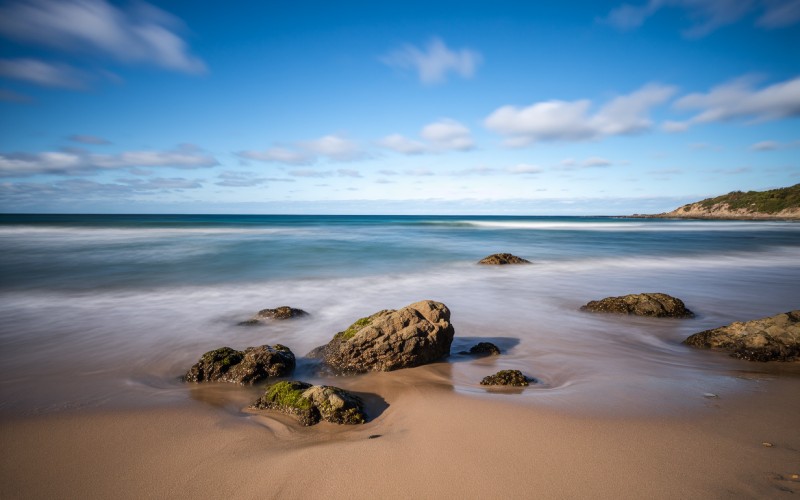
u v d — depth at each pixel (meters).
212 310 14.61
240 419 6.54
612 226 90.75
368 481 4.82
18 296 16.88
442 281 20.62
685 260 29.62
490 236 55.09
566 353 10.02
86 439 5.91
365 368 8.84
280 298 16.59
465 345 10.73
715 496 4.49
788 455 5.30
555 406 6.85
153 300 16.20
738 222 116.12
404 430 6.08
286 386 7.02
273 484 4.80
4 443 5.80
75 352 10.13
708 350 10.05
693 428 6.04
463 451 5.45
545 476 4.88
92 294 17.28
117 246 35.75
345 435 5.97
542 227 85.00
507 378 8.01
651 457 5.27
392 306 15.23
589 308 14.36
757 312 14.20
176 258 28.53
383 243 41.81
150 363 9.41
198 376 8.32
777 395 7.27
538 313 14.09
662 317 13.34
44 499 4.59
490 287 19.02
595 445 5.57
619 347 10.48
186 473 5.05
